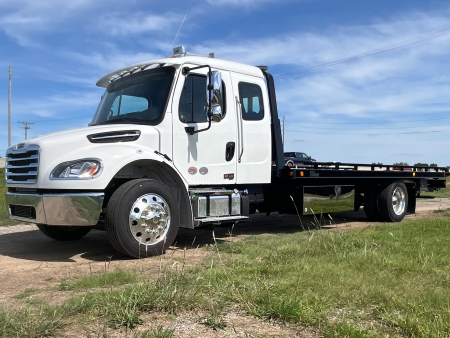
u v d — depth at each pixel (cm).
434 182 1098
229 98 648
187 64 608
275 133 726
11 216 577
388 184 912
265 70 732
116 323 268
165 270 395
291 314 278
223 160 634
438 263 432
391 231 655
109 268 463
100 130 534
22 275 444
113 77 689
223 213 612
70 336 252
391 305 302
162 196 545
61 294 354
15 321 265
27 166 529
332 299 313
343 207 844
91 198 494
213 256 506
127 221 510
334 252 491
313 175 730
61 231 683
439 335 248
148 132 557
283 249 505
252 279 364
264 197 761
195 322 276
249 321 278
